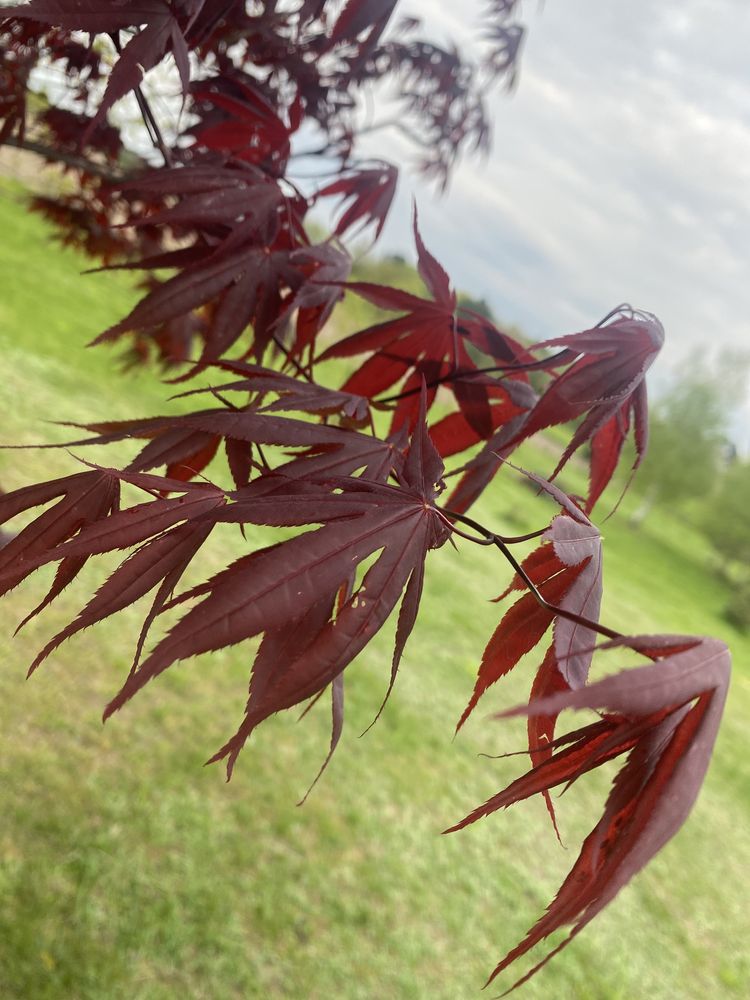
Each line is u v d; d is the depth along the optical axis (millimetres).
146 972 3504
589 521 824
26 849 3779
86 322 13984
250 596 610
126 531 700
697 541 50062
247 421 840
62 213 2221
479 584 13117
